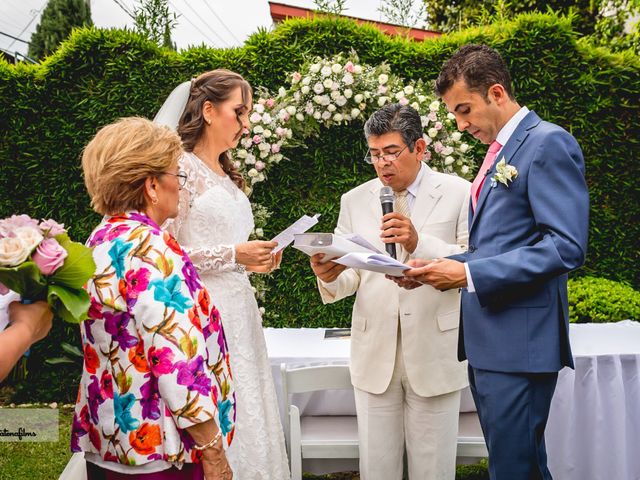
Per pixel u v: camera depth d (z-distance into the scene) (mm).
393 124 2256
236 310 2078
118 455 1396
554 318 1778
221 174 2207
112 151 1487
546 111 4230
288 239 2158
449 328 2242
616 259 4320
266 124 3982
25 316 1238
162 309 1349
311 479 3383
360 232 2439
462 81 1878
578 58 4195
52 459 3656
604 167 4297
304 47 4266
